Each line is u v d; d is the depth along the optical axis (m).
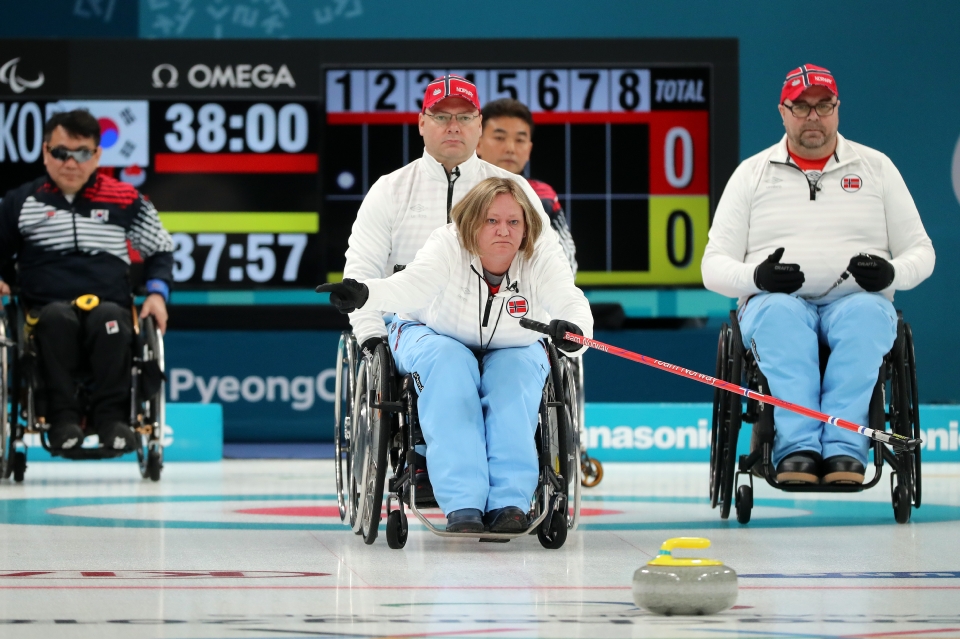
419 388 11.09
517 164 18.86
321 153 27.19
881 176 14.62
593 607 8.09
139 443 19.09
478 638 7.05
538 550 11.27
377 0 27.61
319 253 27.28
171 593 8.72
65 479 20.64
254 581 9.30
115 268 19.70
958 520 14.14
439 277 11.36
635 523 13.76
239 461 25.22
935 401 27.77
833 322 13.73
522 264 11.68
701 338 27.23
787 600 8.38
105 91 27.14
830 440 13.38
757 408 13.95
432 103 12.67
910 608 8.05
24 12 27.61
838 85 27.81
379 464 11.04
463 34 27.61
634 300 27.20
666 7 27.62
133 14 27.61
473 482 10.70
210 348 27.28
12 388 18.81
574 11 27.61
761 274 13.72
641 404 25.50
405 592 8.77
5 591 8.80
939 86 27.91
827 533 12.72
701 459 25.17
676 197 27.25
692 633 7.18
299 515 14.77
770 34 27.61
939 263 27.80
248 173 27.19
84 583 9.19
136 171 27.19
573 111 27.20
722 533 12.72
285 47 27.20
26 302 19.42
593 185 27.19
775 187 14.61
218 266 27.25
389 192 12.81
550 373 11.52
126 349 18.88
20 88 27.06
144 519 14.21
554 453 11.77
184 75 27.16
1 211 19.47
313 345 27.38
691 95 27.34
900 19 27.81
